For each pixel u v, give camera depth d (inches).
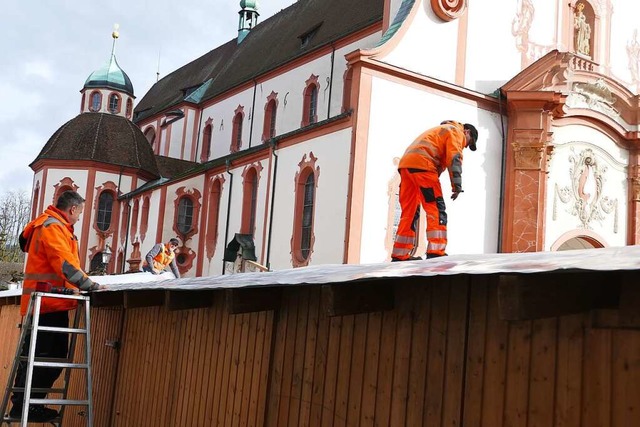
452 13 956.0
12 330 636.1
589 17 1099.3
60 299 346.6
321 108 1279.5
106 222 1795.0
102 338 479.2
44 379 364.2
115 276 776.9
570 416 166.4
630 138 1074.7
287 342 279.7
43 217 350.3
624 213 1076.5
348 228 864.3
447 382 201.9
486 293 193.3
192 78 2025.1
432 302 211.3
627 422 153.9
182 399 355.9
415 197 440.1
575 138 1034.7
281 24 1684.3
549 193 1002.1
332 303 215.3
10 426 453.4
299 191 1013.2
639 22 1152.2
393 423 219.1
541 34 1031.6
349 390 240.5
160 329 395.5
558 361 171.0
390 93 901.8
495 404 186.1
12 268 2618.1
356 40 1205.1
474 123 960.9
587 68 1064.2
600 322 162.7
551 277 160.2
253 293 281.4
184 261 1432.1
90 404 325.7
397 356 221.6
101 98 2110.0
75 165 1796.3
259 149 1169.4
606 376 159.5
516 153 971.3
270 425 283.1
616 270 131.3
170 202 1476.4
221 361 325.4
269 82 1486.2
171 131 1851.6
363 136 880.3
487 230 957.8
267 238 1079.6
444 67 951.6
